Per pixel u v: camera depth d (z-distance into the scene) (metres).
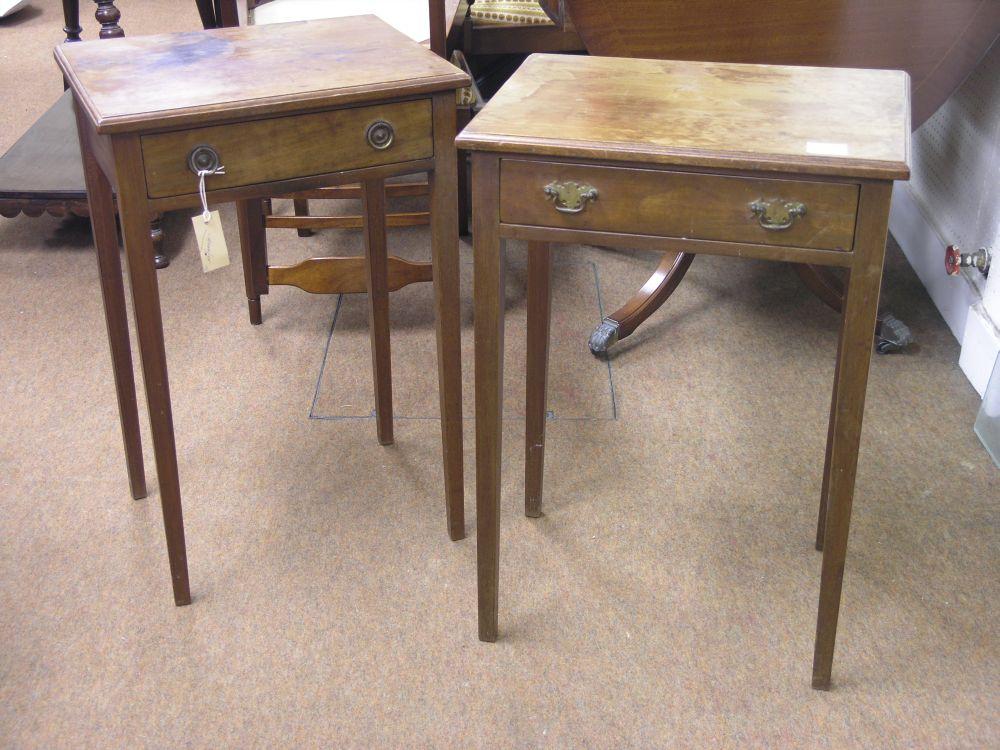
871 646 1.49
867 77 1.46
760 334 2.31
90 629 1.52
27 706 1.40
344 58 1.47
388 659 1.47
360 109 1.35
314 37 1.60
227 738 1.35
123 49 1.54
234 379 2.15
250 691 1.42
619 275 2.59
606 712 1.39
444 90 1.38
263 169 1.34
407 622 1.54
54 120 3.12
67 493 1.81
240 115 1.29
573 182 1.21
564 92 1.38
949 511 1.76
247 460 1.90
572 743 1.34
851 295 1.20
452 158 1.42
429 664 1.46
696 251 1.23
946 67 2.10
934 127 2.54
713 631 1.52
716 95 1.37
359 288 2.30
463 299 2.45
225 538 1.70
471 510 1.78
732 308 2.42
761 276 2.56
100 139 1.35
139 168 1.28
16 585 1.61
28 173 2.72
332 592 1.59
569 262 2.65
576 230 1.24
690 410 2.04
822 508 1.63
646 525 1.73
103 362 2.21
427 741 1.34
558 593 1.59
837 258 1.19
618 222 1.23
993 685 1.42
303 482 1.84
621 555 1.67
